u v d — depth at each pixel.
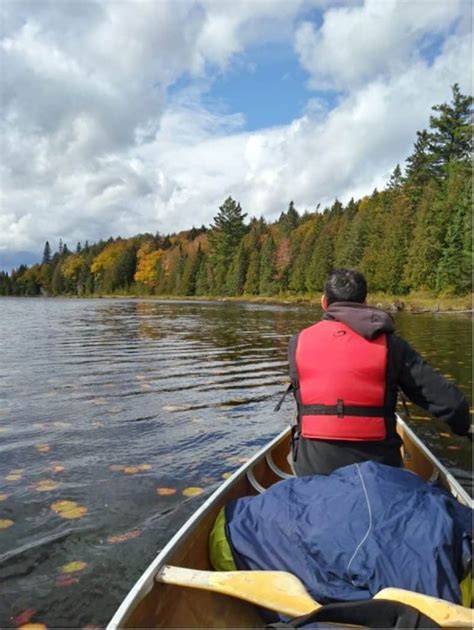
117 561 3.08
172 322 23.16
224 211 82.81
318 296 56.91
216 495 2.73
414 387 2.51
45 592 2.79
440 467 3.27
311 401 2.55
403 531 1.96
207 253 89.62
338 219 67.31
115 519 3.58
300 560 2.04
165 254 100.31
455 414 2.50
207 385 8.15
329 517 2.06
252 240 81.50
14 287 142.50
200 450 5.03
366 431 2.48
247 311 35.19
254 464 3.39
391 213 49.47
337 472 2.30
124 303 59.03
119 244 123.00
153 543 3.29
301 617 1.74
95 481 4.22
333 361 2.51
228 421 6.06
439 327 20.06
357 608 1.70
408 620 1.65
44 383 8.16
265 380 8.60
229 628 2.14
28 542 3.28
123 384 8.15
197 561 2.39
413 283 43.41
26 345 13.38
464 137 52.38
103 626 2.54
